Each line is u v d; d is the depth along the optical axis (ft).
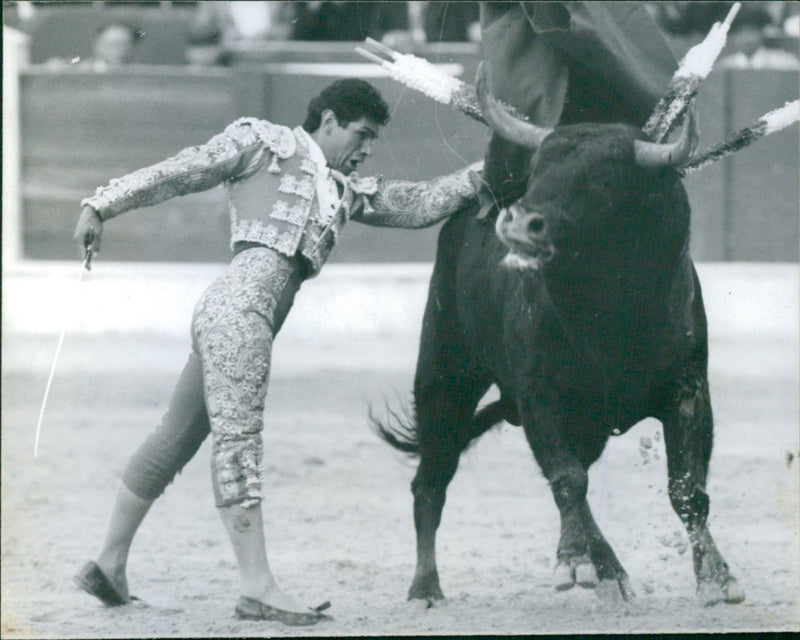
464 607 33.65
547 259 28.96
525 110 34.24
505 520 45.39
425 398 37.17
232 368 30.37
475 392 37.27
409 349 84.07
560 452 31.63
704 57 33.04
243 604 31.19
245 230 31.58
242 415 30.40
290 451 56.85
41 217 94.73
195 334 31.01
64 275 89.56
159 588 35.81
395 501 48.21
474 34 85.05
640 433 60.34
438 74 34.55
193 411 32.24
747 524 43.62
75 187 95.04
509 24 34.37
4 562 38.75
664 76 34.35
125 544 33.17
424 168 83.92
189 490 50.44
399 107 84.07
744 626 30.81
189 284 90.94
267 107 94.58
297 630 30.94
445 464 36.88
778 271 93.09
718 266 94.38
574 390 31.96
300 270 32.17
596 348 31.30
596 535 31.89
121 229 93.97
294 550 40.91
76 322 87.81
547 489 50.93
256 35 96.27
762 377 74.33
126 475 32.76
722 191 94.94
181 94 95.30
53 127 95.04
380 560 39.58
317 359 80.33
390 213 34.91
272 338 31.24
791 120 32.53
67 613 32.65
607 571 31.68
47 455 55.67
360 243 93.40
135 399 68.03
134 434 60.13
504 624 31.55
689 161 29.58
